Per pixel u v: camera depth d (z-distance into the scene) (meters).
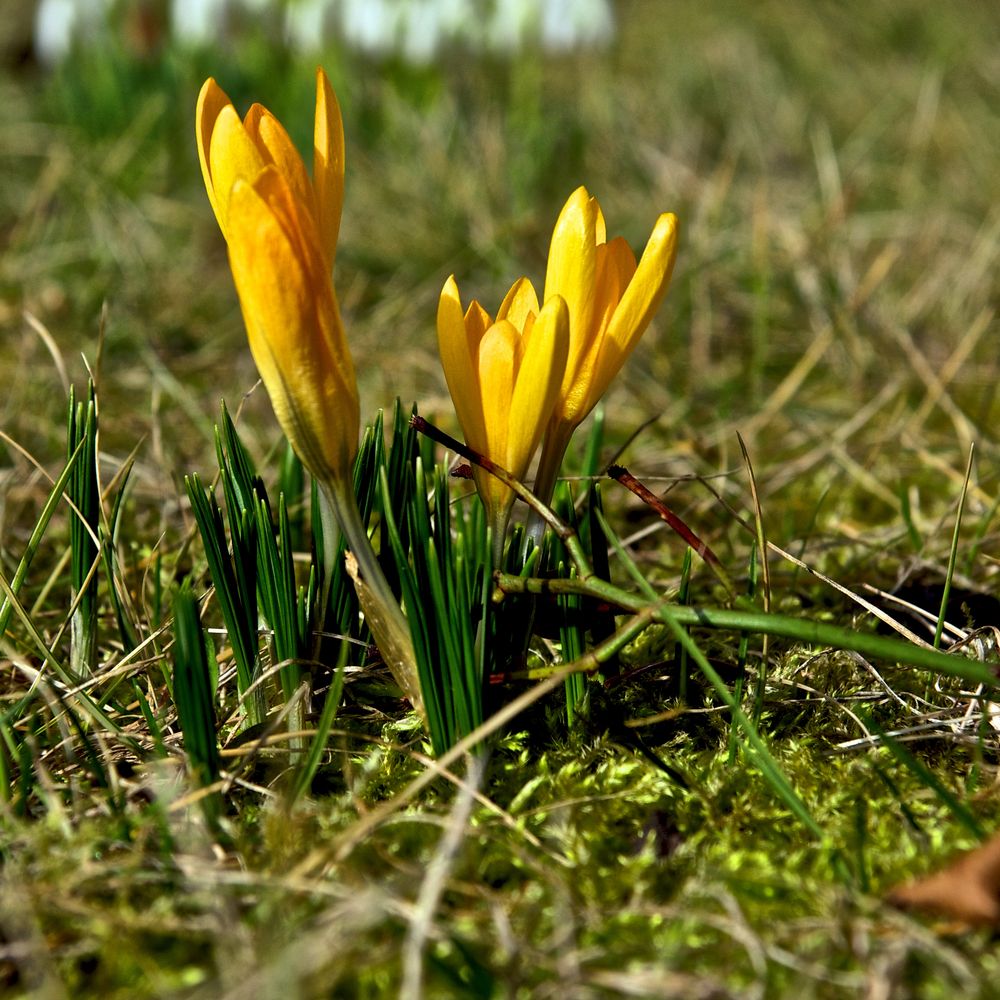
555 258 0.33
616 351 0.34
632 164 0.86
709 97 1.04
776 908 0.33
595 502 0.36
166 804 0.34
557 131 0.84
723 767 0.35
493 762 0.36
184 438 0.49
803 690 0.37
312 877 0.33
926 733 0.36
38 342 0.56
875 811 0.35
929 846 0.34
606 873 0.34
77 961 0.33
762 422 0.50
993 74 1.08
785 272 0.66
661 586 0.41
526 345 0.34
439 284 0.66
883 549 0.42
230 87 0.86
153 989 0.32
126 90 0.86
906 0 1.37
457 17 0.95
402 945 0.32
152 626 0.38
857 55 1.20
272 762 0.36
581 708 0.36
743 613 0.33
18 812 0.34
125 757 0.36
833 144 0.92
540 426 0.34
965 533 0.43
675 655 0.37
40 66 1.16
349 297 0.62
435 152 0.80
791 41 1.26
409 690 0.35
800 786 0.35
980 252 0.64
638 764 0.35
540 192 0.80
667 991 0.32
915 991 0.32
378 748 0.36
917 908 0.33
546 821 0.35
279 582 0.35
